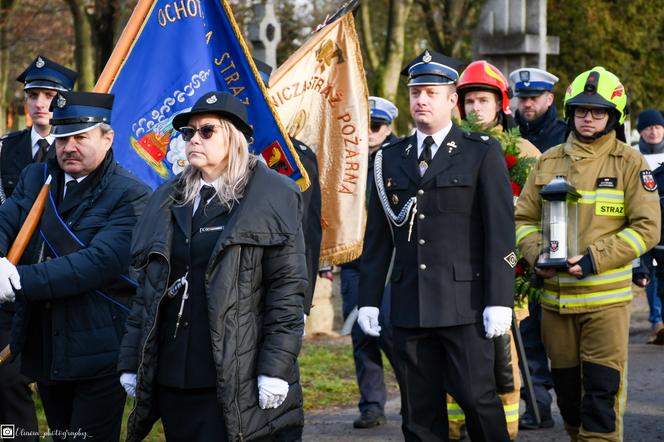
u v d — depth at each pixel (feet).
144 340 27.63
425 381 34.73
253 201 27.61
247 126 28.45
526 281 37.86
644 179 35.70
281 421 27.71
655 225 35.40
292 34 152.56
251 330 27.37
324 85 44.45
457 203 33.96
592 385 35.96
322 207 44.52
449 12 154.20
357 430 45.65
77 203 32.30
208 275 27.09
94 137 32.17
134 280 32.30
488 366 33.88
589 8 134.92
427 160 34.60
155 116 36.83
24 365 33.09
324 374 57.67
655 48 142.20
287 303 27.58
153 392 28.09
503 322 32.99
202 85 37.27
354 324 46.26
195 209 28.30
